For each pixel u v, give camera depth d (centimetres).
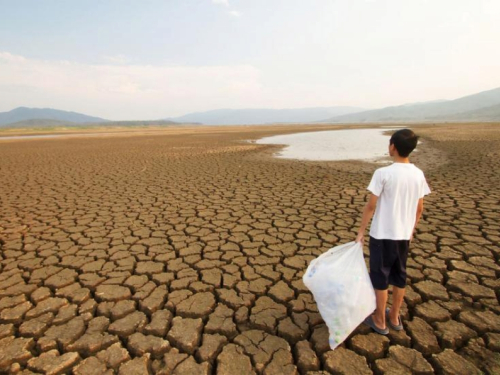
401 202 218
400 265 232
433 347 239
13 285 352
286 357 234
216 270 377
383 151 1814
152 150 1991
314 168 1159
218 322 278
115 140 3116
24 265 400
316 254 415
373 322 255
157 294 327
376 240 227
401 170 218
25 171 1194
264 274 363
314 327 267
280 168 1178
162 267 389
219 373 220
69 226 550
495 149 1506
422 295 309
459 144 1830
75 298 322
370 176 970
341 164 1255
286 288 331
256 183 902
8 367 232
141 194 791
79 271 383
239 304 304
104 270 383
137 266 393
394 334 252
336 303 229
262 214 598
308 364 226
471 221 514
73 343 256
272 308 296
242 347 245
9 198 762
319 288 237
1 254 435
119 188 867
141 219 585
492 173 927
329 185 848
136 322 281
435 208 592
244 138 3153
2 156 1775
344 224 530
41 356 241
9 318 291
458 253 396
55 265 401
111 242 474
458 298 301
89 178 1028
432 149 1653
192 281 352
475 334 251
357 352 237
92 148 2211
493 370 214
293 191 787
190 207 662
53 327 276
